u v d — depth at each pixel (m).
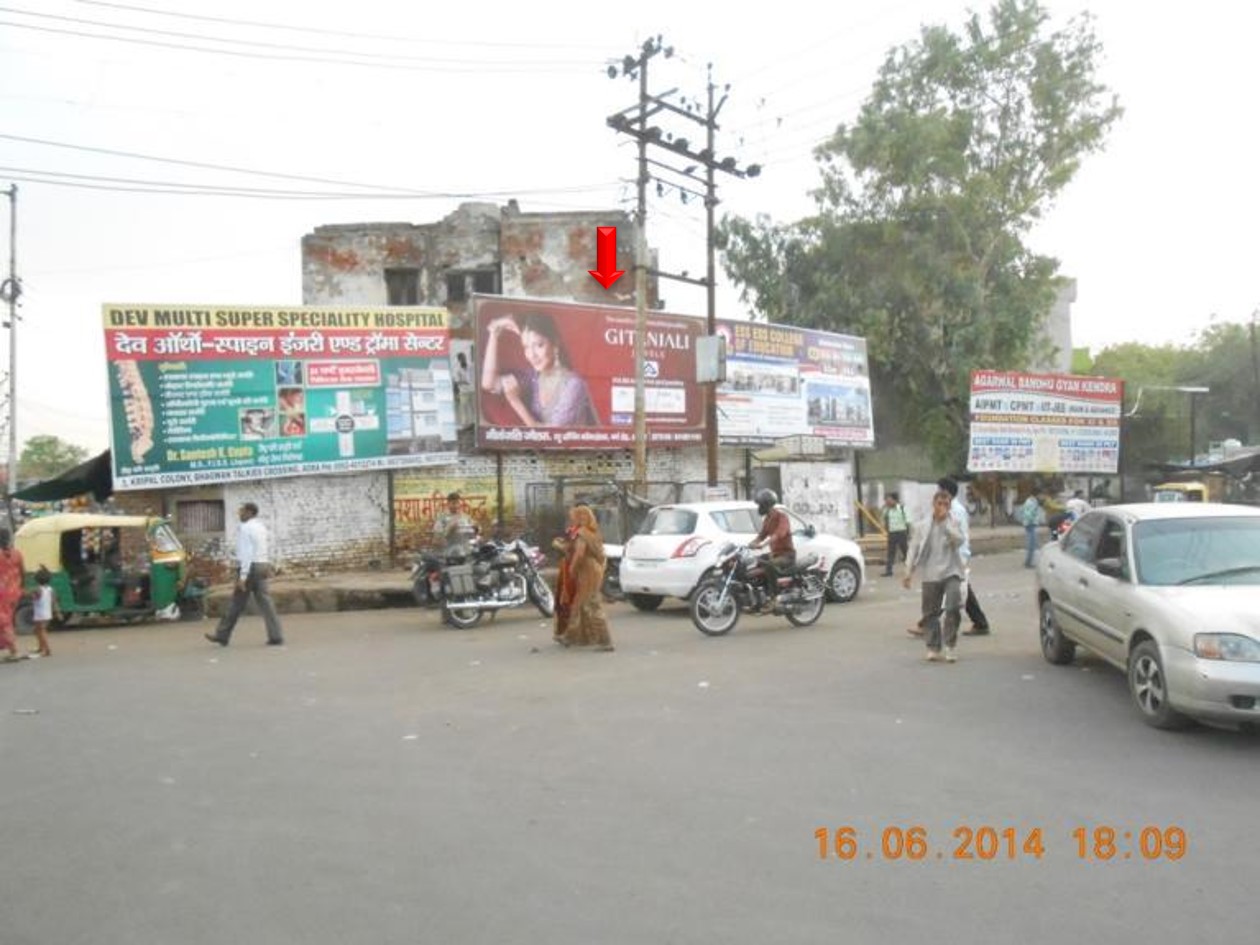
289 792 6.07
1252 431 51.78
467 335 31.97
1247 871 4.71
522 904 4.38
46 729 7.91
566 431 21.44
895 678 9.39
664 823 5.40
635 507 19.72
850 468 25.88
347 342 19.06
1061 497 34.06
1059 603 9.59
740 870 4.74
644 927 4.14
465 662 10.91
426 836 5.25
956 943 3.98
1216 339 55.34
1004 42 32.72
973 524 33.00
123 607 15.29
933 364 33.47
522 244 32.25
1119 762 6.51
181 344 17.72
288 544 18.55
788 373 26.42
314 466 18.67
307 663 11.05
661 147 20.02
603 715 8.04
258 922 4.23
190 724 8.00
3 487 39.22
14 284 33.66
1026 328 34.06
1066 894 4.46
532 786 6.11
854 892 4.48
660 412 23.19
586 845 5.08
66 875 4.79
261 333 18.33
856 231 33.34
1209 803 5.68
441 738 7.38
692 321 23.88
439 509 20.06
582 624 11.56
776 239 34.94
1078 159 33.38
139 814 5.70
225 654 11.89
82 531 15.70
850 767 6.43
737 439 24.97
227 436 18.00
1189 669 6.87
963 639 11.77
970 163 33.47
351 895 4.50
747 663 10.32
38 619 12.22
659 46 19.44
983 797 5.80
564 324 21.56
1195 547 8.16
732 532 14.68
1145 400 41.19
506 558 14.51
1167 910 4.29
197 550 18.02
